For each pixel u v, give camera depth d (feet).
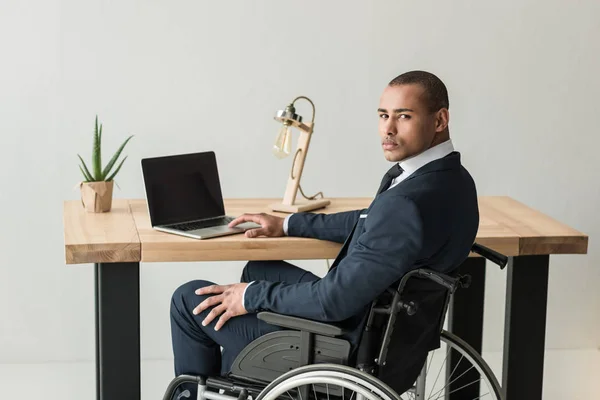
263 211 11.38
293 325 8.84
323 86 14.64
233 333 9.47
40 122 14.16
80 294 14.74
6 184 14.25
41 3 13.87
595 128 15.24
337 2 14.43
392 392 8.26
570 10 14.85
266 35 14.39
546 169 15.29
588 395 13.93
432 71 14.78
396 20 14.58
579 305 15.81
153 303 15.06
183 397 10.07
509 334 10.79
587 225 15.52
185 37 14.26
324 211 11.48
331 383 8.47
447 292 9.23
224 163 14.74
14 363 14.75
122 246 9.66
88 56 14.11
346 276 8.59
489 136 15.08
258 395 8.74
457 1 14.64
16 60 13.94
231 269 15.17
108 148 14.40
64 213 11.08
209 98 14.48
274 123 14.67
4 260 14.47
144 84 14.32
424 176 8.82
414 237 8.45
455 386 12.17
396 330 8.89
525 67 14.93
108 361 9.95
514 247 10.30
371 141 14.90
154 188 10.46
